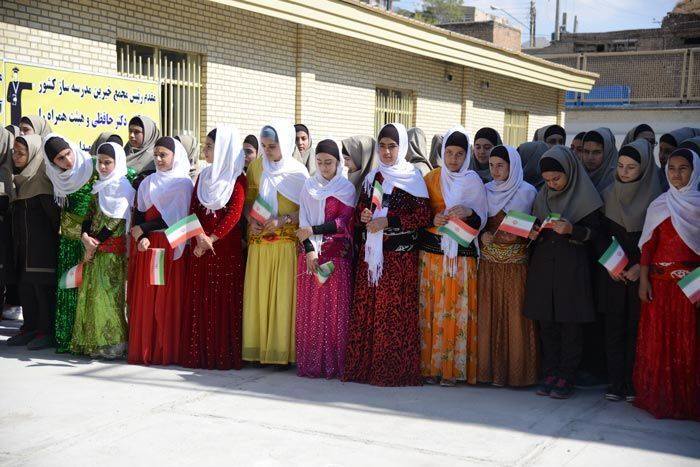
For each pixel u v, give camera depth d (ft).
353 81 44.42
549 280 16.48
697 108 70.64
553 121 69.41
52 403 15.85
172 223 18.70
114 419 14.96
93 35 29.78
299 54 40.04
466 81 54.95
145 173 20.59
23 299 21.17
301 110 40.34
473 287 17.48
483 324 17.44
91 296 19.20
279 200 18.42
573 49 105.81
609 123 75.20
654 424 15.20
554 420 15.33
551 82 63.52
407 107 50.26
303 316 18.08
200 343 18.69
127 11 31.01
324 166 17.78
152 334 19.04
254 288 18.54
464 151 17.06
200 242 17.98
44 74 27.96
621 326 16.58
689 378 15.39
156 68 33.01
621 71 84.12
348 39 43.55
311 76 40.86
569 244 16.40
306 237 17.63
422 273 17.72
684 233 15.06
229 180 18.10
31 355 19.90
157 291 18.92
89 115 29.68
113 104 30.63
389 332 17.40
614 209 16.26
